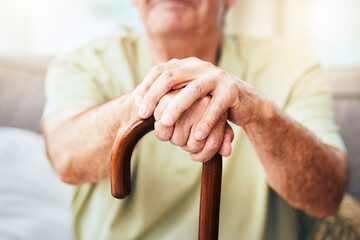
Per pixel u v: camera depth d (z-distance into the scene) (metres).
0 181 1.55
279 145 0.73
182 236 0.93
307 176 0.80
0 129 1.78
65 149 0.80
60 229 1.45
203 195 0.55
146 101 0.55
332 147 0.92
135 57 1.09
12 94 1.83
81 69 1.06
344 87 1.46
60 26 2.25
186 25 0.92
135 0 1.03
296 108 1.00
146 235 0.95
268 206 0.96
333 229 1.05
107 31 2.26
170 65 0.60
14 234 1.31
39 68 1.87
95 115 0.74
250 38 1.17
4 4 2.18
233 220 0.93
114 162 0.52
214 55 1.05
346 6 2.01
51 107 0.97
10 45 2.22
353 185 1.35
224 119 0.58
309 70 1.05
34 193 1.57
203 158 0.56
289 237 0.97
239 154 0.96
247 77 1.05
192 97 0.55
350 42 2.02
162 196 0.94
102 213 0.96
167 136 0.56
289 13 2.12
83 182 0.85
